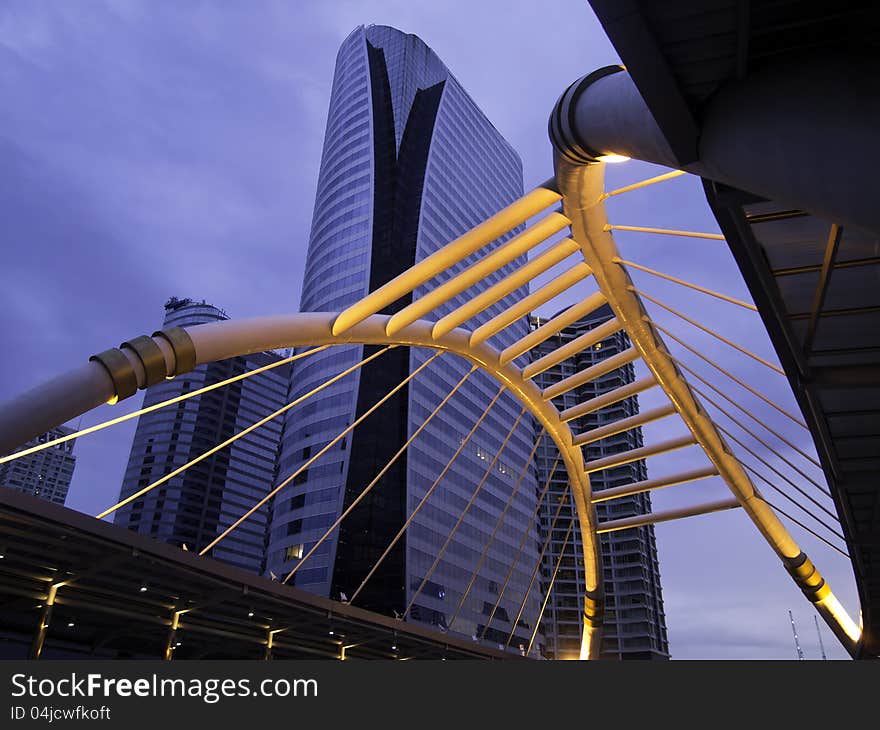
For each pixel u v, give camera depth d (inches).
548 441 6264.8
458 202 5187.0
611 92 535.8
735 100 387.5
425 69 5541.3
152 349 807.1
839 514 1147.9
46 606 1103.6
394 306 4419.3
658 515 2133.4
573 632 5541.3
